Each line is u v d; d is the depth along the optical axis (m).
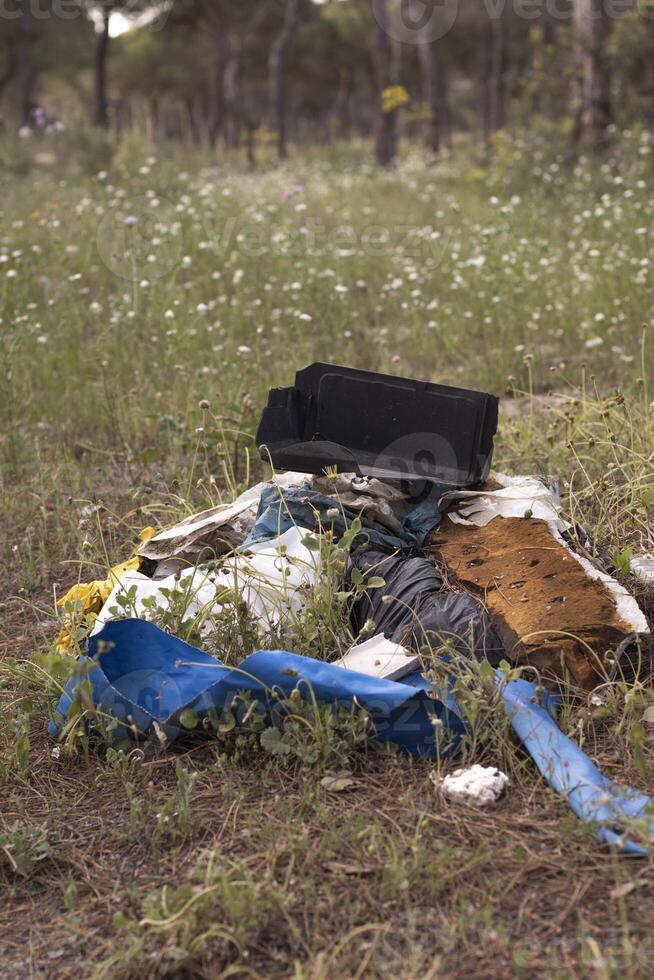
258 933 2.61
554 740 3.19
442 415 4.50
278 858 2.88
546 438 5.82
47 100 58.88
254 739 3.40
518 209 12.34
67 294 9.19
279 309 9.22
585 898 2.66
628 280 9.03
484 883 2.73
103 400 7.40
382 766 3.29
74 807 3.26
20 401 7.45
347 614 3.94
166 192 14.26
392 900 2.70
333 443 4.41
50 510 5.90
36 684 3.87
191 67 49.00
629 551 4.21
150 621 3.74
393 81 34.28
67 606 3.88
